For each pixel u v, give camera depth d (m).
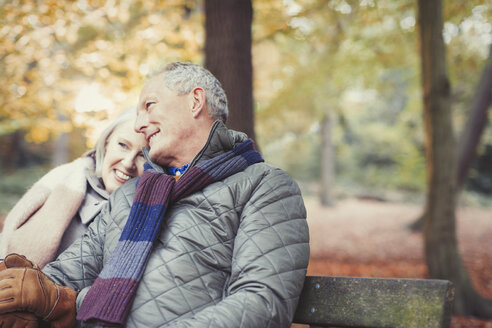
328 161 26.42
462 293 7.24
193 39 7.88
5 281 1.53
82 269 1.81
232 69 3.72
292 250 1.57
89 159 2.49
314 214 23.56
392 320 1.39
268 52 11.18
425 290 1.35
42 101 7.88
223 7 3.76
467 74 12.30
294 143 31.72
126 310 1.50
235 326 1.39
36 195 2.29
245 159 1.81
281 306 1.47
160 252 1.62
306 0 9.09
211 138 1.79
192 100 1.87
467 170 11.66
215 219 1.66
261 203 1.65
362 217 22.00
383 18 10.48
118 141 2.33
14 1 7.36
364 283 1.48
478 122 11.49
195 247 1.62
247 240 1.58
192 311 1.53
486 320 7.01
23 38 7.64
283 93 13.77
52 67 8.01
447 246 7.30
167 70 1.91
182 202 1.73
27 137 8.06
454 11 9.30
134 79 7.58
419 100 15.64
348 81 13.77
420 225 16.84
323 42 10.98
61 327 1.60
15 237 2.17
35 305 1.53
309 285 1.60
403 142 30.06
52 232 2.18
